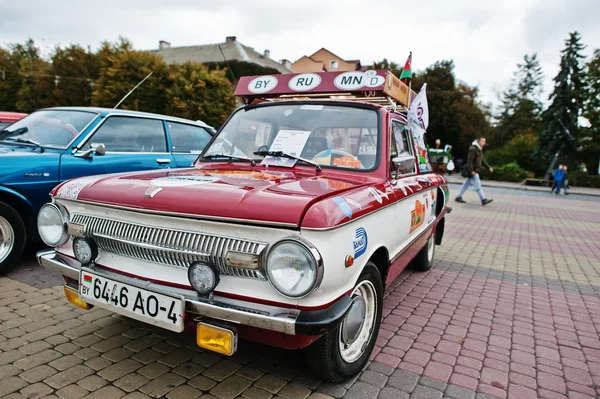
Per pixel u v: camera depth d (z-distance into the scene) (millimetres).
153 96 27984
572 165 33125
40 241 4078
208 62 39938
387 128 2980
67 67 33938
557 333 3451
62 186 2535
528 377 2691
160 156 5246
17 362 2465
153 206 2066
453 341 3164
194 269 1910
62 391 2205
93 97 28797
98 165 4477
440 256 6062
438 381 2562
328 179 2543
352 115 3088
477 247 6863
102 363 2498
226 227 1916
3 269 3822
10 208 3783
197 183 2256
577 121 33625
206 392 2262
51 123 4703
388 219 2660
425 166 4258
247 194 1988
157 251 2090
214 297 1950
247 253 1823
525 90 51375
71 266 2352
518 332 3424
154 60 27922
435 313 3738
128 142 4949
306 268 1735
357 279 2236
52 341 2738
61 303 3352
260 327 1807
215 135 3498
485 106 52750
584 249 7117
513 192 20812
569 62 33719
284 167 2877
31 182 3895
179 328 1910
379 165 2811
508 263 5863
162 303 1970
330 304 1895
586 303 4273
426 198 3912
